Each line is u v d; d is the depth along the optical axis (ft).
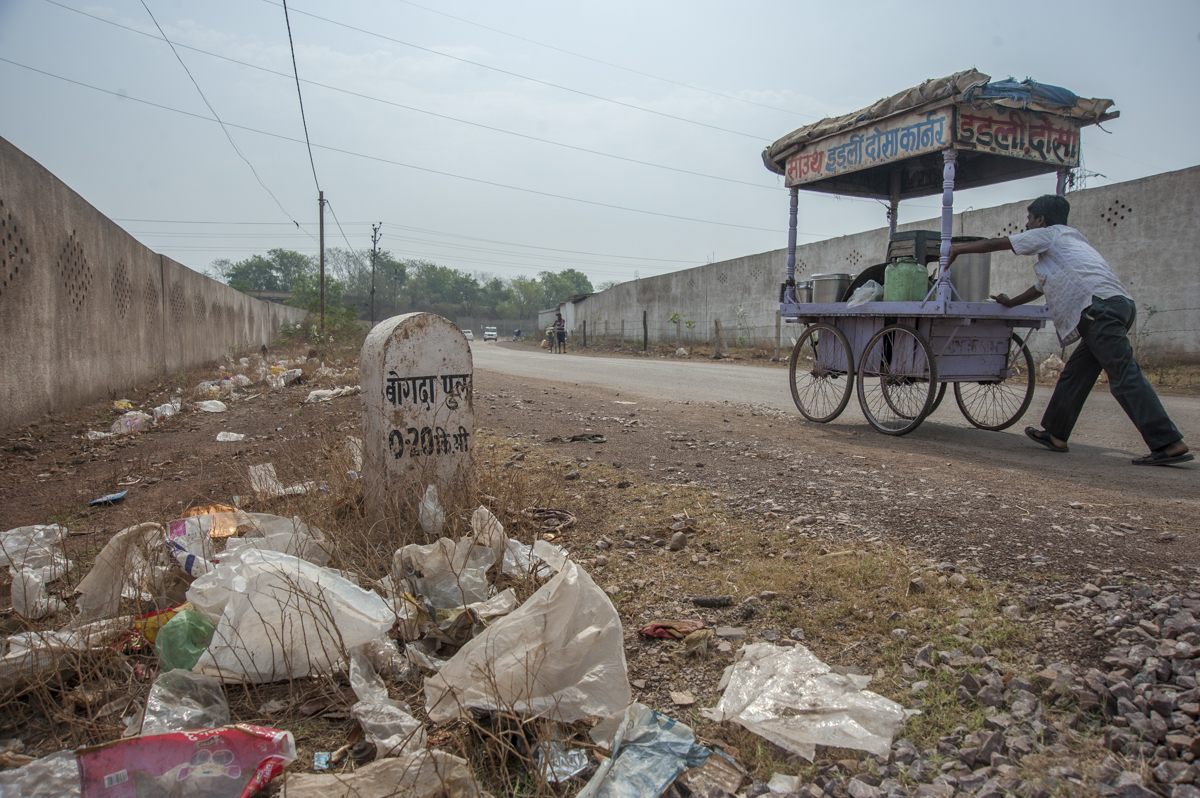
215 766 5.93
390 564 10.03
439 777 5.63
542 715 6.49
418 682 7.42
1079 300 16.28
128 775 5.76
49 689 7.25
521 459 17.26
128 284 36.35
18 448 21.06
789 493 13.67
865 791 5.67
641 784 5.84
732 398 30.07
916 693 7.03
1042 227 17.28
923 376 19.60
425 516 11.26
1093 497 12.67
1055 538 10.38
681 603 9.28
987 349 20.44
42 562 10.71
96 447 21.76
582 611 7.27
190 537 10.16
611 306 114.73
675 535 11.33
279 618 7.64
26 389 24.52
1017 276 43.70
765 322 71.51
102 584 9.02
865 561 10.00
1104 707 6.54
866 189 26.76
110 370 33.09
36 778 5.70
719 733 6.65
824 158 22.88
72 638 7.82
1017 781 5.72
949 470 15.23
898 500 12.77
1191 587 8.50
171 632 7.62
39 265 25.66
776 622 8.66
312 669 7.54
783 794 5.75
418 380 12.07
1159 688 6.62
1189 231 36.58
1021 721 6.46
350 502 12.78
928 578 9.33
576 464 16.69
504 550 10.23
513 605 8.58
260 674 7.45
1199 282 36.32
